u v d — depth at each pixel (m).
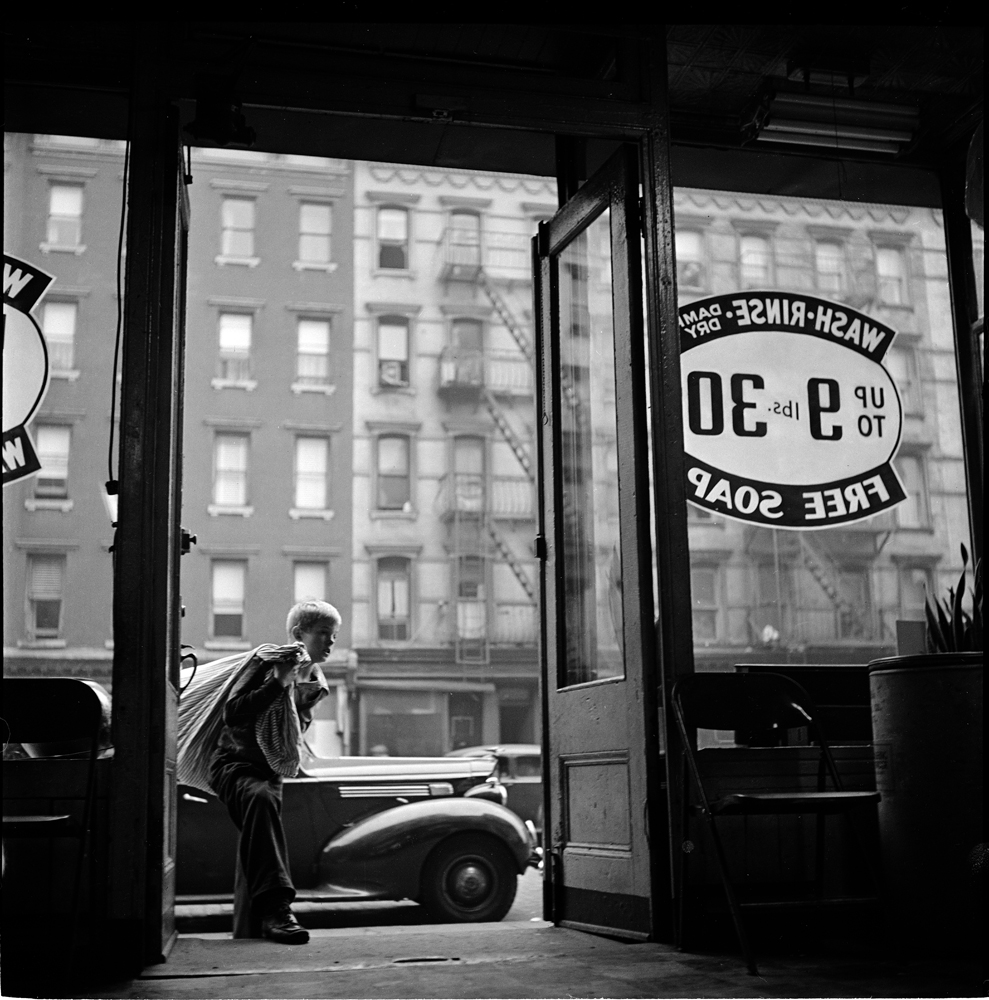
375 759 7.58
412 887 6.90
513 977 3.47
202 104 4.26
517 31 4.98
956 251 6.22
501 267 26.91
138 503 4.05
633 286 4.59
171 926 4.30
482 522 25.89
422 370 26.36
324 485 25.55
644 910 4.18
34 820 3.42
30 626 23.55
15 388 6.59
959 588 4.33
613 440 4.75
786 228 26.69
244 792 4.68
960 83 5.71
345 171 26.69
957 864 3.72
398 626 25.44
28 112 5.23
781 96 5.61
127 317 4.15
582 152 5.55
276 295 25.94
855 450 6.20
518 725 25.62
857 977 3.39
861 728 4.92
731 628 25.81
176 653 4.38
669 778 4.16
